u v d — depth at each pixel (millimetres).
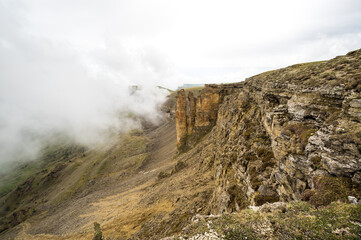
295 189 17219
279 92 33906
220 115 81562
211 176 48031
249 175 24797
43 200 161750
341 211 11773
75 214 95188
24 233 107062
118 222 50906
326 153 15477
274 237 11484
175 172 80312
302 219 12258
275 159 24172
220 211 28375
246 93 54594
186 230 13766
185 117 134375
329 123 17828
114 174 161875
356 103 16875
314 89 24219
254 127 35125
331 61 34656
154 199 56594
